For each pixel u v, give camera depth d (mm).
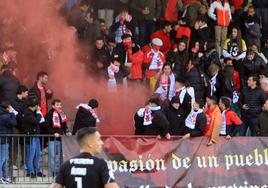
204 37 52812
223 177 42844
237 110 48750
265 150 43438
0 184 41562
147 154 42250
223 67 52375
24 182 42125
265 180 43250
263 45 58281
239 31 53375
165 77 48875
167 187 42219
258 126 45688
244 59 51844
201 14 54312
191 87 48562
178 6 55531
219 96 49375
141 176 42125
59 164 42250
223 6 55094
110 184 26453
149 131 42781
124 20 52938
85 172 26484
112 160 41938
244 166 43188
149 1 54531
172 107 43906
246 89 47469
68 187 26594
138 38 54594
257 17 55969
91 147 26734
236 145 43219
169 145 42531
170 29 53750
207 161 42781
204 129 42844
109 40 51688
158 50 51188
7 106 42406
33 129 42625
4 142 41969
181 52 51062
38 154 42500
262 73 51406
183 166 42531
